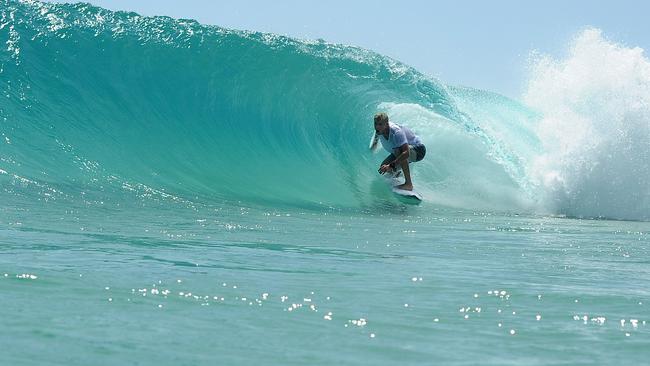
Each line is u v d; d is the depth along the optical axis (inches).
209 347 369.1
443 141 1989.4
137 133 1829.5
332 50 2252.7
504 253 879.1
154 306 463.5
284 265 688.4
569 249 959.6
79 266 612.7
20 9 2004.2
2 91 1754.4
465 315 475.2
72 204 1267.2
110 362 334.3
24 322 400.2
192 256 727.1
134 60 2017.7
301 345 380.8
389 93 2187.5
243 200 1576.0
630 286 626.2
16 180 1423.5
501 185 1934.1
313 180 1854.1
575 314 490.0
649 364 364.2
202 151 1865.2
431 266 721.6
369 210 1578.5
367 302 509.4
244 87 2079.2
